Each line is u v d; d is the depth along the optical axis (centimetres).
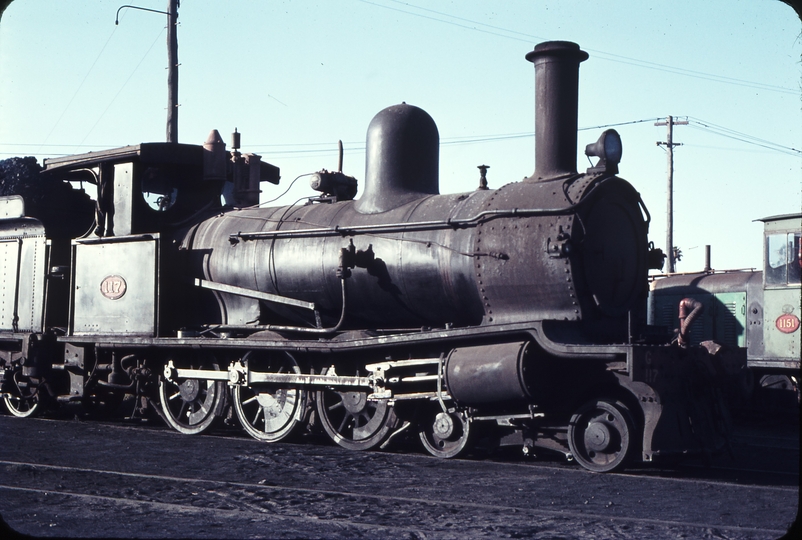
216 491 741
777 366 1523
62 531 594
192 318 1234
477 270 948
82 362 1276
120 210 1253
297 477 829
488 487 781
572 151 980
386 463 920
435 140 1117
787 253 1527
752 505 710
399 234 1031
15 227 1405
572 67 984
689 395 891
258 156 1350
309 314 1134
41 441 1059
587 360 889
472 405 927
